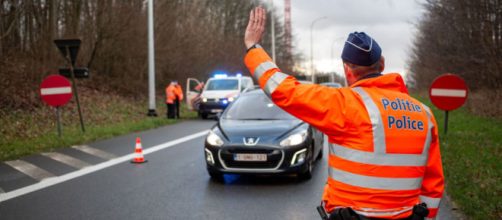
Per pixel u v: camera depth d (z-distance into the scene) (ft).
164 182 25.46
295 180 26.02
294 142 24.91
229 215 19.48
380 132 7.63
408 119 7.90
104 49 80.38
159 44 87.56
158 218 19.07
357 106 7.73
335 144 7.98
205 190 23.70
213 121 62.64
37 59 64.08
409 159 7.78
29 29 66.23
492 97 61.11
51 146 37.09
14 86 54.19
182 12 100.63
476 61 64.59
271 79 8.09
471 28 64.54
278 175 25.26
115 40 79.15
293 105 7.91
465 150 31.81
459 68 80.74
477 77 74.49
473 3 59.06
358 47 8.04
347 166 7.75
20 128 44.88
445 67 91.86
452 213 19.21
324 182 25.44
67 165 30.19
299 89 7.91
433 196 8.45
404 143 7.75
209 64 118.62
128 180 25.94
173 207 20.67
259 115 28.50
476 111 62.90
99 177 26.71
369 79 8.02
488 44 58.80
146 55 84.33
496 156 28.99
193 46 103.91
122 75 83.92
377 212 7.66
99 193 23.07
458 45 74.54
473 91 79.71
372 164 7.62
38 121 49.42
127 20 76.59
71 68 44.83
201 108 66.69
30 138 40.96
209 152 25.39
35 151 35.19
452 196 21.40
